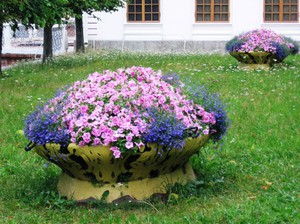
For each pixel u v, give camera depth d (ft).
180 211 19.01
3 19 49.85
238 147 27.35
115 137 18.44
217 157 25.32
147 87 19.94
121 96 19.38
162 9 89.86
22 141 28.91
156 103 19.57
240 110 35.88
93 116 18.85
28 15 50.29
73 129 18.85
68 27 93.20
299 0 89.20
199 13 90.07
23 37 83.46
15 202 20.17
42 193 20.34
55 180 21.94
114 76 20.66
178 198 19.79
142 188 19.74
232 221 17.81
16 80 50.06
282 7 89.40
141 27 90.02
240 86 45.27
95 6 65.46
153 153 18.88
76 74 53.11
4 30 82.89
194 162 23.67
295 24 89.25
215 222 17.88
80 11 66.08
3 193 21.15
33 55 82.12
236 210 18.65
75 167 19.42
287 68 55.57
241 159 25.43
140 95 19.53
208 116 20.57
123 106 19.11
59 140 18.92
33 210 19.52
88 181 19.70
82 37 78.18
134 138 18.58
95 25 89.66
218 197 20.31
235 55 56.13
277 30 89.56
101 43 89.86
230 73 52.29
